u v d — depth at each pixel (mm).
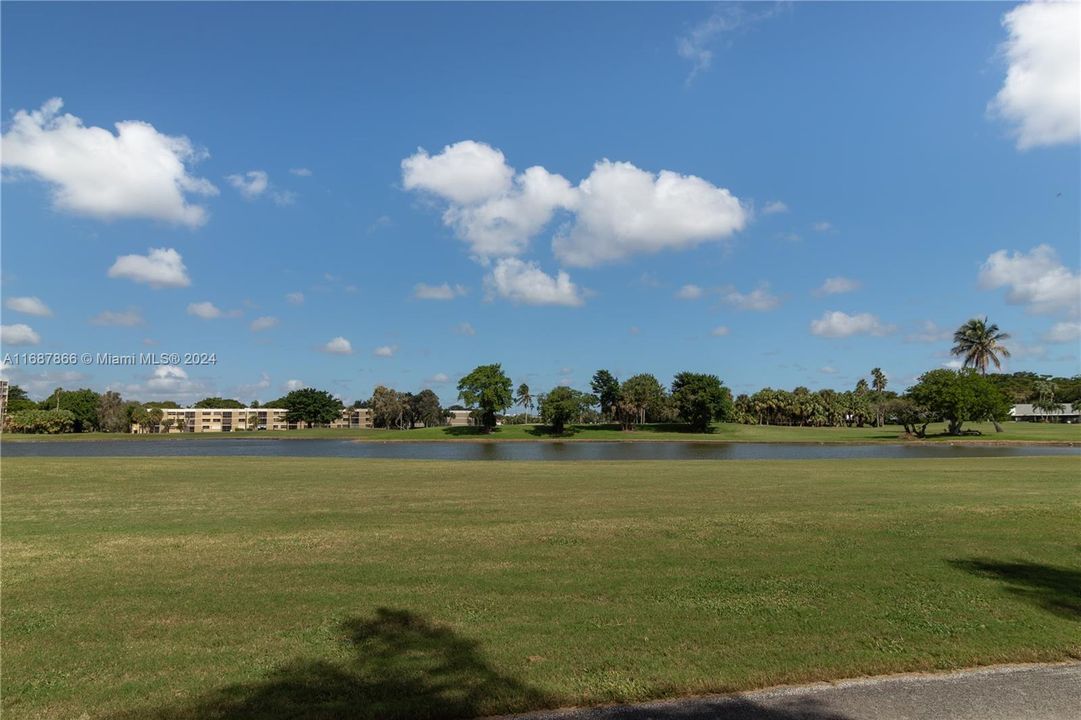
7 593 9414
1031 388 167000
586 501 19281
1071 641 7246
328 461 39688
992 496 20047
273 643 7297
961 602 8766
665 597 9047
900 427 135500
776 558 11445
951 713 5602
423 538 13453
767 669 6465
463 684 6148
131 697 5965
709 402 118688
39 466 33594
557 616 8203
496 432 124938
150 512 17406
